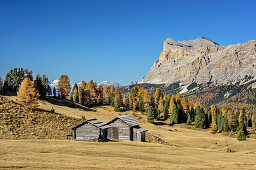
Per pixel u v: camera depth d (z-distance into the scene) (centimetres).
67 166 2597
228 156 4472
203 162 3538
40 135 6169
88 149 3947
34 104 9019
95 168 2603
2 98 9081
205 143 8069
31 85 8919
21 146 3728
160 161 3372
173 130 11912
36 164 2592
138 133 6297
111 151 3919
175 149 4991
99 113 13388
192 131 12594
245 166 3331
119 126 6297
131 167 2772
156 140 7400
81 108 13250
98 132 5541
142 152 4128
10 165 2461
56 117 8575
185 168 2931
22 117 7531
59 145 4212
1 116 7056
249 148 6225
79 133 5638
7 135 5669
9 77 12494
